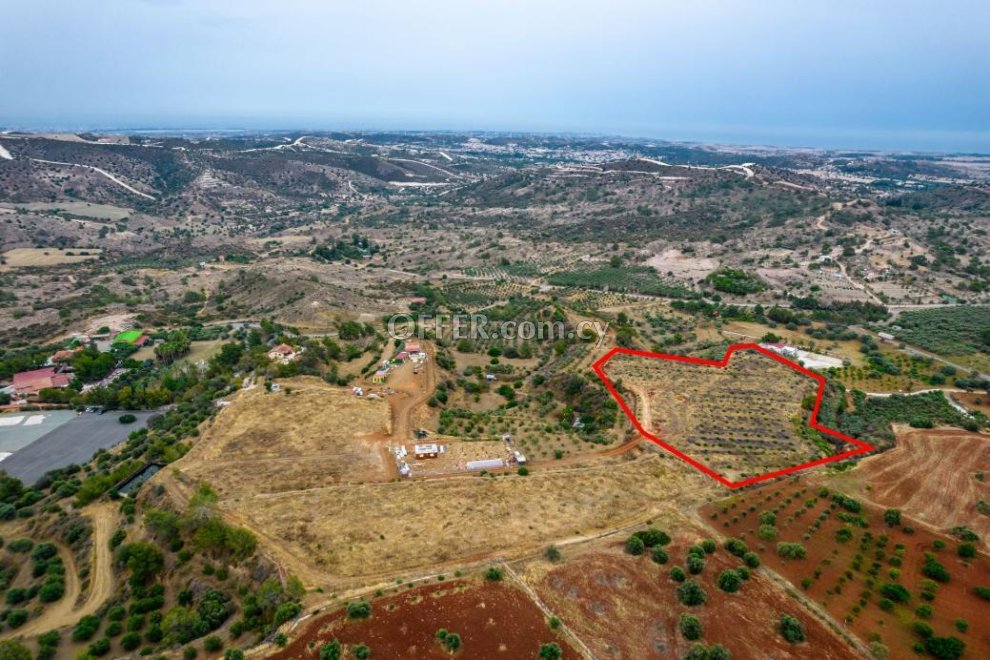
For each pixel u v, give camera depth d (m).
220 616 59.47
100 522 81.62
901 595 57.91
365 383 120.19
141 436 111.56
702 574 60.12
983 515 73.31
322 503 74.81
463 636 51.88
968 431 97.81
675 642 51.72
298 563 63.50
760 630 53.19
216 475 84.06
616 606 55.75
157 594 66.56
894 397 116.25
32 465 108.88
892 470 84.19
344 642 51.38
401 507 73.69
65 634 63.47
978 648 52.31
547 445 92.94
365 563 63.00
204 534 67.38
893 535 69.12
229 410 104.12
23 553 79.06
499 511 72.62
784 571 61.75
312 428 97.50
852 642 52.28
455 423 104.12
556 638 51.97
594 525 70.00
